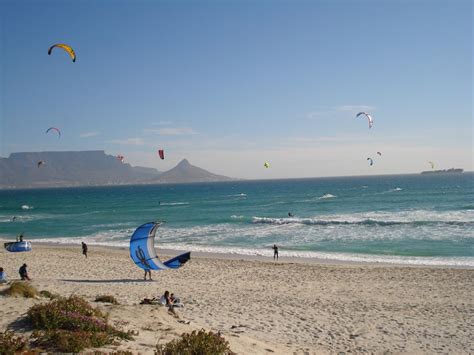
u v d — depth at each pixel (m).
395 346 11.11
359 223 42.72
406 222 41.12
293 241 34.75
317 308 14.88
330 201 78.75
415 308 15.03
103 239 40.72
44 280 19.31
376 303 15.76
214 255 29.81
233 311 14.15
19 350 6.78
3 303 10.25
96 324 8.00
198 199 107.12
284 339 11.17
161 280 20.41
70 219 63.50
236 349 8.71
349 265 24.70
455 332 12.33
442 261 25.34
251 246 33.38
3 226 56.16
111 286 18.12
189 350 7.14
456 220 41.34
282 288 18.58
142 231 19.50
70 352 6.84
